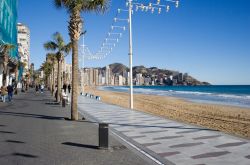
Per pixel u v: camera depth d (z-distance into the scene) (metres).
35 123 17.33
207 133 14.04
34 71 133.50
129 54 28.72
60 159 9.13
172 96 72.19
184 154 9.90
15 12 68.69
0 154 9.70
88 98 47.72
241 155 9.70
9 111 24.34
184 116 27.73
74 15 18.64
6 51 46.06
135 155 9.76
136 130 15.04
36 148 10.63
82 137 12.84
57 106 29.70
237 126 20.91
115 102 45.78
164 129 15.34
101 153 9.98
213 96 71.12
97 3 18.39
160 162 8.90
